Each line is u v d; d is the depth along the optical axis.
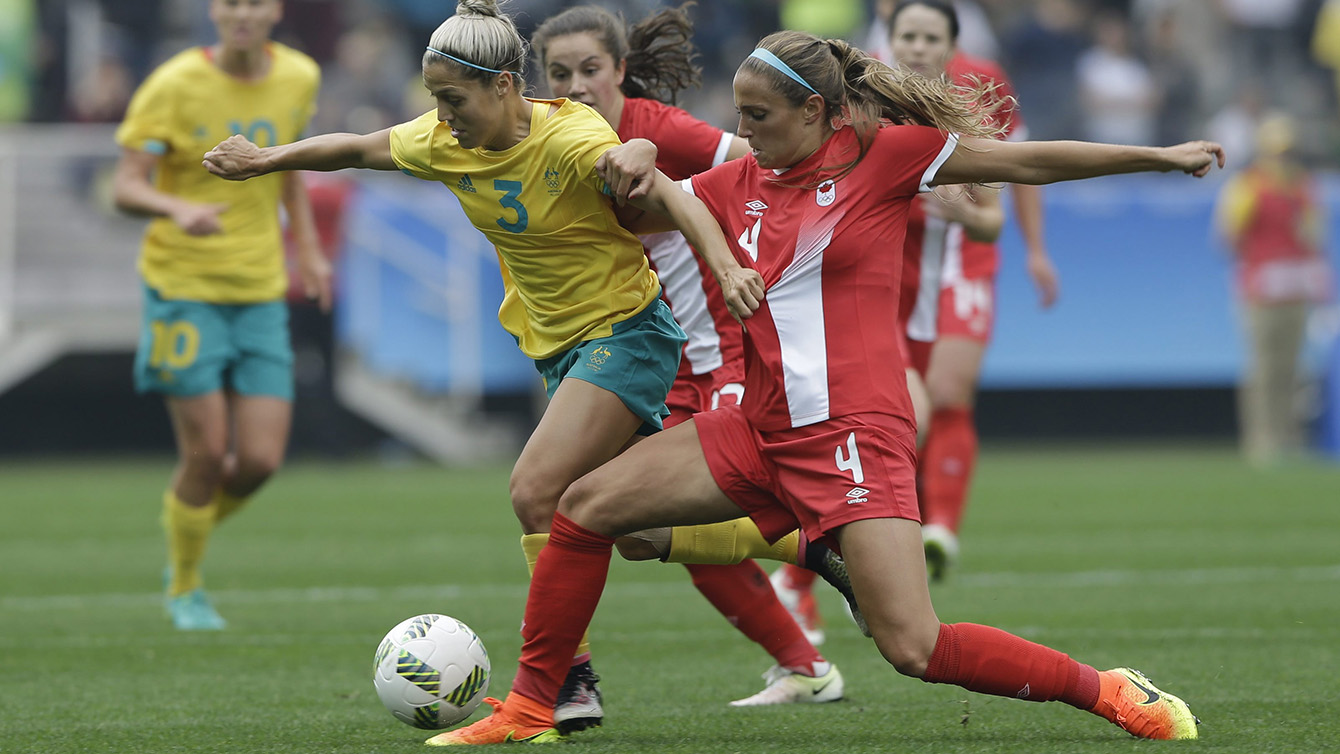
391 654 14.65
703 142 18.69
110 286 54.38
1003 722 15.54
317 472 51.16
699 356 19.52
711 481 14.29
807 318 14.12
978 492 43.09
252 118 24.84
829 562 15.31
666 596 26.20
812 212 14.17
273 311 24.75
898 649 13.73
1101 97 64.38
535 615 14.56
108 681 18.55
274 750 14.33
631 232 15.37
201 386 23.70
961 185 15.03
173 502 23.45
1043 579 27.38
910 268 22.98
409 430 53.69
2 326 53.41
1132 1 69.44
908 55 24.00
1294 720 15.26
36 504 41.47
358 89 60.38
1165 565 29.09
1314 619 22.53
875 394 14.01
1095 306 55.34
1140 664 18.95
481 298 53.62
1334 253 56.09
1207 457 54.72
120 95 55.72
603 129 14.80
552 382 16.11
